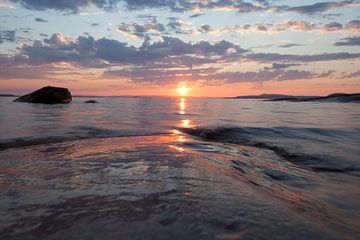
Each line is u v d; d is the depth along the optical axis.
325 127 9.44
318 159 5.20
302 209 2.25
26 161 3.65
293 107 27.70
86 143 5.63
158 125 9.91
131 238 1.40
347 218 2.53
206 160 3.68
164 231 1.49
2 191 2.25
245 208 1.90
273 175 3.97
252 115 16.20
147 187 2.33
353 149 6.05
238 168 3.68
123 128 8.68
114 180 2.56
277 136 7.79
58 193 2.18
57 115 12.91
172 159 3.55
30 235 1.45
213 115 16.28
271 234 1.51
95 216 1.69
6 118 10.96
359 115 15.41
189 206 1.88
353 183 3.82
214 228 1.54
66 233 1.46
